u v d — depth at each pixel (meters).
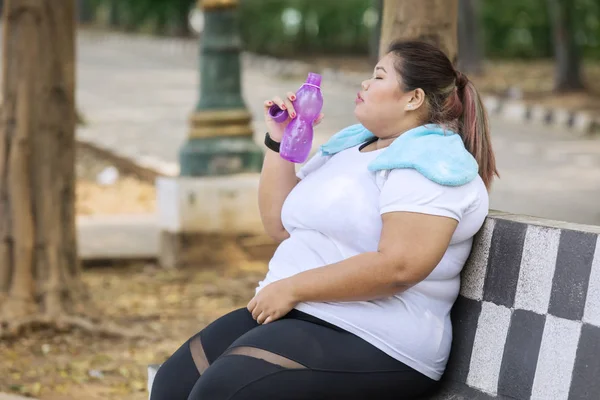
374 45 27.67
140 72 29.20
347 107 22.33
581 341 3.39
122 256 9.77
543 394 3.48
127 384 6.20
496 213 3.81
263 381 3.49
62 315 7.28
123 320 7.73
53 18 7.21
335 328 3.61
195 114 10.02
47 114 7.27
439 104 3.75
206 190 9.69
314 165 4.14
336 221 3.70
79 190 13.95
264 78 28.06
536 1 32.97
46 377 6.30
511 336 3.60
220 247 9.79
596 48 31.08
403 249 3.46
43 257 7.32
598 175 15.33
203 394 3.52
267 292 3.66
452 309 3.83
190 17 42.06
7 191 7.22
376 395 3.62
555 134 19.62
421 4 5.21
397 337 3.60
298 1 33.50
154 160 15.37
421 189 3.48
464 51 27.64
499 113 22.39
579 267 3.42
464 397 3.71
